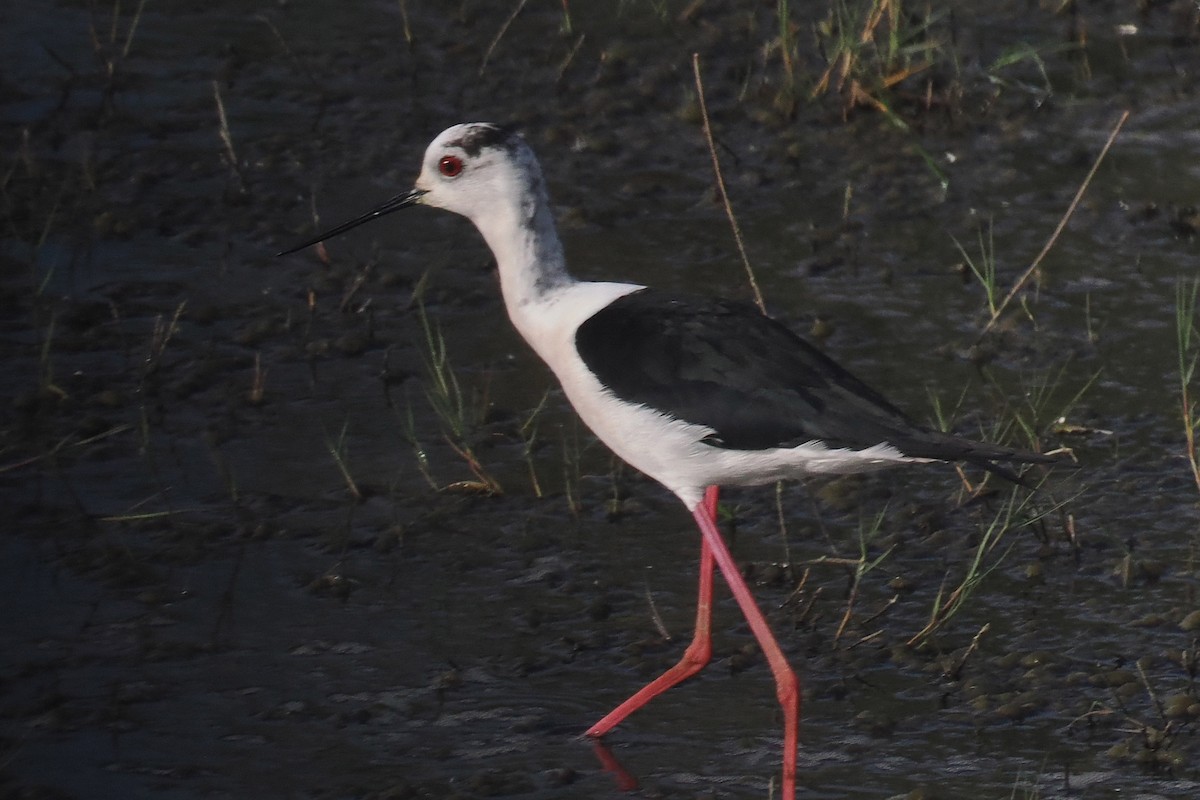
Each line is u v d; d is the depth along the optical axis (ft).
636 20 51.01
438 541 30.60
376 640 27.94
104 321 36.91
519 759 25.38
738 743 25.86
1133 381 35.27
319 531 30.71
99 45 47.93
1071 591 29.22
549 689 26.96
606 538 30.86
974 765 25.13
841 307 37.76
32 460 32.27
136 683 26.68
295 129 44.83
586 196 42.09
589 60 48.80
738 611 29.07
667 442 25.26
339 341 36.47
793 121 45.80
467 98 46.60
